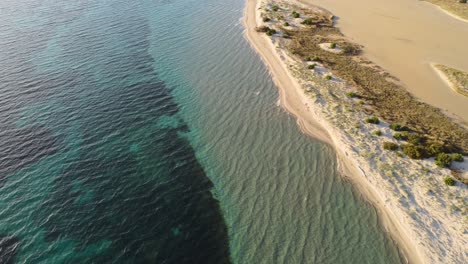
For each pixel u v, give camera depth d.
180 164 41.25
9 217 34.50
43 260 30.50
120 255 30.92
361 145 41.22
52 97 54.06
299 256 30.34
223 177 39.19
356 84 53.41
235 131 46.31
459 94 50.59
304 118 47.53
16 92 55.09
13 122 48.28
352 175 38.03
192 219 34.31
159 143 44.66
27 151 43.12
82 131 46.78
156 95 54.72
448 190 34.38
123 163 41.44
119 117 49.66
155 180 39.03
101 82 58.31
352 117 46.03
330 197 35.81
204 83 57.56
